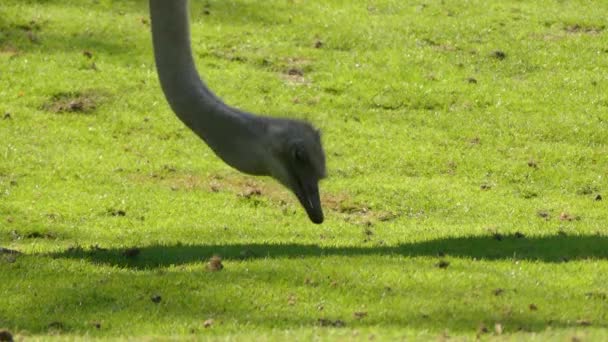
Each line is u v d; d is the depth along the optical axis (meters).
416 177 20.48
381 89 23.86
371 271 12.87
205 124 11.27
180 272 13.02
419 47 25.73
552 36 26.44
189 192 19.33
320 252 14.43
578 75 24.66
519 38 26.20
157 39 11.36
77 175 19.81
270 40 25.94
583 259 14.02
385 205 19.14
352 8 27.75
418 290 12.28
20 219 17.73
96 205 18.53
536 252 14.45
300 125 11.24
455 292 12.22
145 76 23.88
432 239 15.67
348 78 24.25
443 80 24.28
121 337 10.97
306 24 26.75
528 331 11.01
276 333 10.78
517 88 24.06
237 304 11.92
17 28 25.52
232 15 27.05
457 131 22.33
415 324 11.25
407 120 22.80
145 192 19.22
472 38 26.17
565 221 18.12
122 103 22.73
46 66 23.97
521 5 28.12
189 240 16.50
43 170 19.89
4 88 23.02
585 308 11.84
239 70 24.44
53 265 13.33
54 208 18.33
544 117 22.86
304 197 11.10
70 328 11.49
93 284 12.55
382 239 16.23
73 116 22.25
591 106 23.33
